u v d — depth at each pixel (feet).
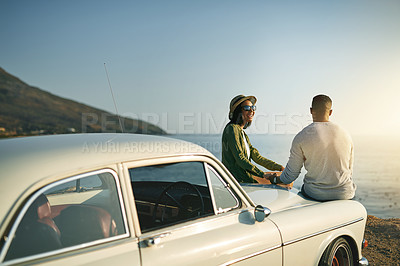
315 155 10.63
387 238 16.29
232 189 8.02
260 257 7.61
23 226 5.52
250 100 14.56
